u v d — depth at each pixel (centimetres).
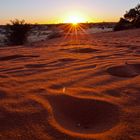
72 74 413
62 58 615
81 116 252
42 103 274
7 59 680
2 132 213
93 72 420
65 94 300
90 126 229
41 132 212
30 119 235
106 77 386
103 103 272
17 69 477
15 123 228
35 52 830
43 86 341
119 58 571
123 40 1254
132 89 322
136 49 760
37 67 499
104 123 231
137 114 244
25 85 349
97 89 325
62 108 267
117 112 249
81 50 823
